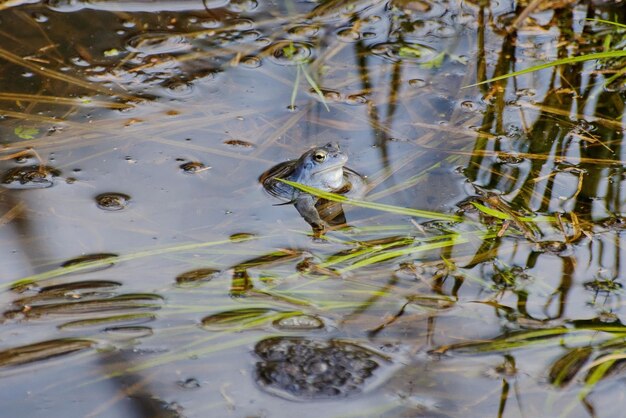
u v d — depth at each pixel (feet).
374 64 30.76
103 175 24.94
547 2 33.27
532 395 17.26
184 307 19.84
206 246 22.07
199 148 26.43
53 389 17.37
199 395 17.26
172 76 29.86
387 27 32.99
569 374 17.81
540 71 30.17
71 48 30.96
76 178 24.76
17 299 19.95
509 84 29.63
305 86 29.63
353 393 17.31
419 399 17.15
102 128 27.07
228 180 25.05
